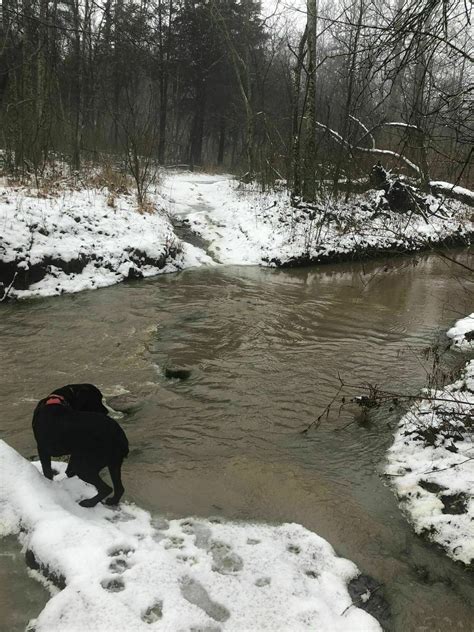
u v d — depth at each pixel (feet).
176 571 10.02
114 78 83.15
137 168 46.80
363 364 23.47
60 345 23.75
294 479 14.58
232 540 11.66
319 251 46.16
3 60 53.16
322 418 18.31
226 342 25.43
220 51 103.04
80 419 11.64
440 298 37.14
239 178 72.33
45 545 10.12
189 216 52.80
